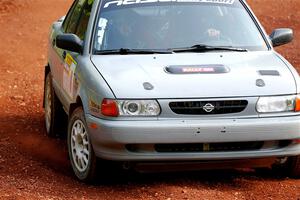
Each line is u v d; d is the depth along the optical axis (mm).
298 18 48969
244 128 18781
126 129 18500
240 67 20266
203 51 21359
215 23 22250
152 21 22031
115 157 18859
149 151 18812
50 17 51188
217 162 19391
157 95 18812
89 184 20188
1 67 38406
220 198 18812
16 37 45406
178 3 22688
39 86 34812
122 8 22359
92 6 22547
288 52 40344
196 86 19109
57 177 20844
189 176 21062
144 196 19016
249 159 19500
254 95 19109
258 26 22719
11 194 18734
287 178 20875
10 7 53438
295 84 19672
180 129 18562
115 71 19859
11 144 24625
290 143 19344
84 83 20125
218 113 18938
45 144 25234
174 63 20297
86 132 19844
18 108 30656
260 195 19219
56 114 25406
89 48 21406
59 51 24375
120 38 21562
